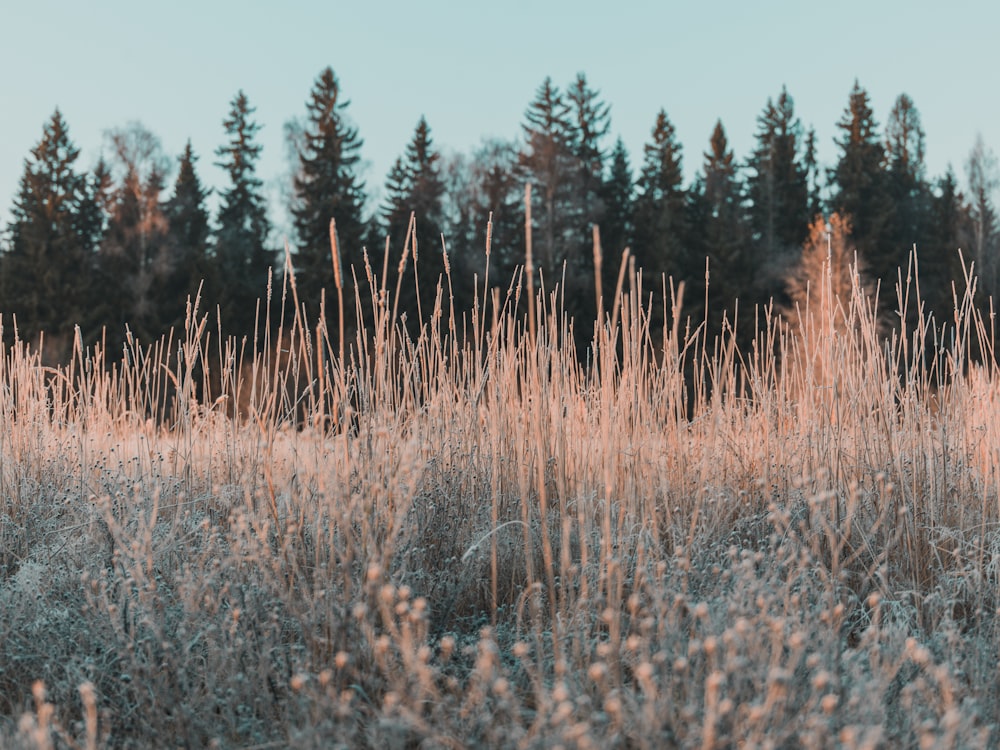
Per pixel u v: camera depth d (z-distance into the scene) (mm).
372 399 3254
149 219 27672
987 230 30656
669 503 3490
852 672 2111
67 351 21266
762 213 37062
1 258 27938
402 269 3303
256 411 3596
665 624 2229
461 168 33188
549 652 2486
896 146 38406
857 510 3281
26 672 2461
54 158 29375
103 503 2678
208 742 2150
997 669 2309
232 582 2652
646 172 36344
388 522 2676
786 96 39719
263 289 26469
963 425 3748
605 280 27297
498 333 3869
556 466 3578
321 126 30078
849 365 3721
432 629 2762
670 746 1792
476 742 1907
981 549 2932
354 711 2098
